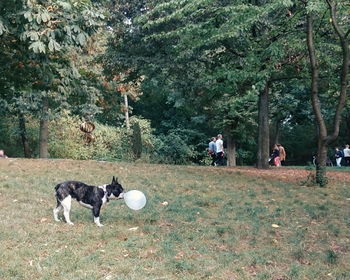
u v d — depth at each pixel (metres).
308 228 9.87
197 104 25.22
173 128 38.31
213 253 7.55
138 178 14.70
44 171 14.56
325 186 15.80
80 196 8.95
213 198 12.52
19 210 9.75
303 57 18.62
